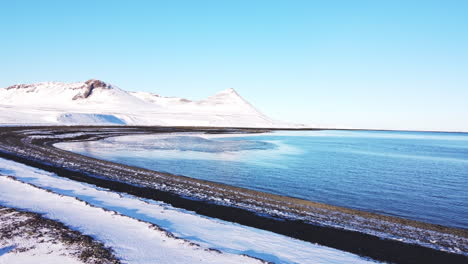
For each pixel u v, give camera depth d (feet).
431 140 359.66
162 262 21.91
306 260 25.93
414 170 98.73
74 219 30.12
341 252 30.17
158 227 28.94
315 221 41.60
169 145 148.87
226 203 48.14
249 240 29.71
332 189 65.77
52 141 141.18
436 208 53.67
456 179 83.10
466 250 34.09
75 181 54.13
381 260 29.86
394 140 326.65
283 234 35.35
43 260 21.40
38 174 55.93
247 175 77.10
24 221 28.55
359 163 111.45
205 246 25.71
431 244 35.40
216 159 103.86
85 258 21.71
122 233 27.14
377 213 49.21
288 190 62.95
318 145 195.42
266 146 166.71
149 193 51.26
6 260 21.39
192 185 60.03
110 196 43.27
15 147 105.09
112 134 205.57
